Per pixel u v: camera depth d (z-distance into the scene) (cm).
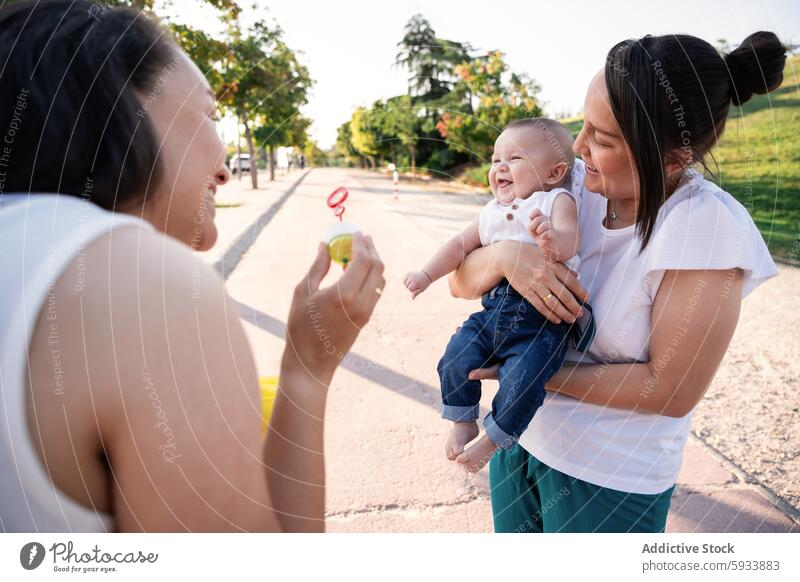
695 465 226
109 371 44
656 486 110
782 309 381
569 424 114
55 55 57
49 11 60
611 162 98
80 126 57
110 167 59
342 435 239
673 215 94
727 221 92
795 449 234
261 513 54
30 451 45
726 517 196
